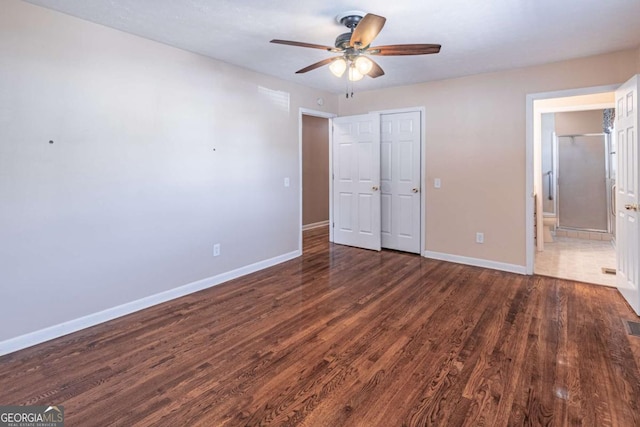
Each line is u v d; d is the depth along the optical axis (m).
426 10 2.55
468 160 4.45
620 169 3.35
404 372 2.19
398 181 5.14
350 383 2.08
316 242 5.90
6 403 1.92
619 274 3.45
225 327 2.83
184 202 3.53
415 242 5.04
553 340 2.56
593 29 2.91
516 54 3.54
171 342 2.59
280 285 3.81
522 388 2.02
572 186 6.32
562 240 6.10
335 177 5.71
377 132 5.13
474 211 4.45
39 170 2.57
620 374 2.13
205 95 3.66
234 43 3.26
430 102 4.71
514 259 4.19
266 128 4.39
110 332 2.76
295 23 2.80
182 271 3.54
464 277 4.00
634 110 2.93
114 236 3.01
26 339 2.54
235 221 4.07
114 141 2.97
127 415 1.83
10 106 2.42
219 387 2.06
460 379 2.11
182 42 3.24
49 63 2.58
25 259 2.53
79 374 2.19
